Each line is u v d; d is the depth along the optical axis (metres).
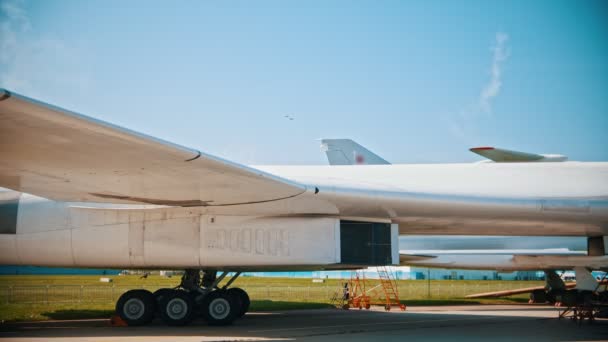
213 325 11.05
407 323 11.66
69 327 10.84
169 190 9.61
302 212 10.73
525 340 8.83
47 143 7.34
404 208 11.21
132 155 7.80
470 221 11.96
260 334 9.59
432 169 12.59
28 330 10.36
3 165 8.33
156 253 10.64
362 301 18.52
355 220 11.29
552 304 19.67
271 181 9.14
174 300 10.98
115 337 9.15
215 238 10.60
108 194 9.96
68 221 10.94
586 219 11.96
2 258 11.14
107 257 10.79
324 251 10.61
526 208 11.69
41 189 9.74
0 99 5.88
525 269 20.58
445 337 9.16
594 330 10.32
